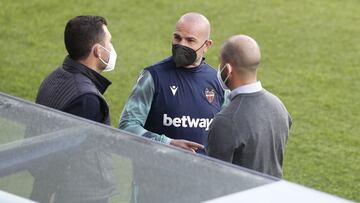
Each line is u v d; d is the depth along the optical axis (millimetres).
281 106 10391
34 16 23641
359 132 18047
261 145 10086
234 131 9945
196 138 11438
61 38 22438
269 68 21234
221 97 11555
